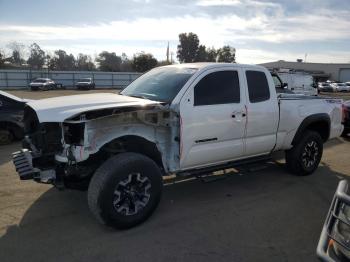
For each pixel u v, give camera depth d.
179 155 4.61
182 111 4.54
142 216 4.32
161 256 3.70
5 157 7.53
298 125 6.09
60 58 91.50
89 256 3.68
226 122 5.00
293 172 6.45
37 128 4.50
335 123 6.88
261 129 5.51
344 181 2.92
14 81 49.84
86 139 3.95
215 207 4.99
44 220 4.47
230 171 6.54
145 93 5.03
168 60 55.34
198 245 3.94
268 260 3.68
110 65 88.06
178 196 5.39
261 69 5.60
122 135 4.22
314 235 4.25
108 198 4.00
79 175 4.31
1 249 3.78
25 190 5.49
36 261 3.57
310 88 20.80
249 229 4.35
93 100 4.51
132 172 4.15
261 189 5.76
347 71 84.56
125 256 3.69
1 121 8.67
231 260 3.66
